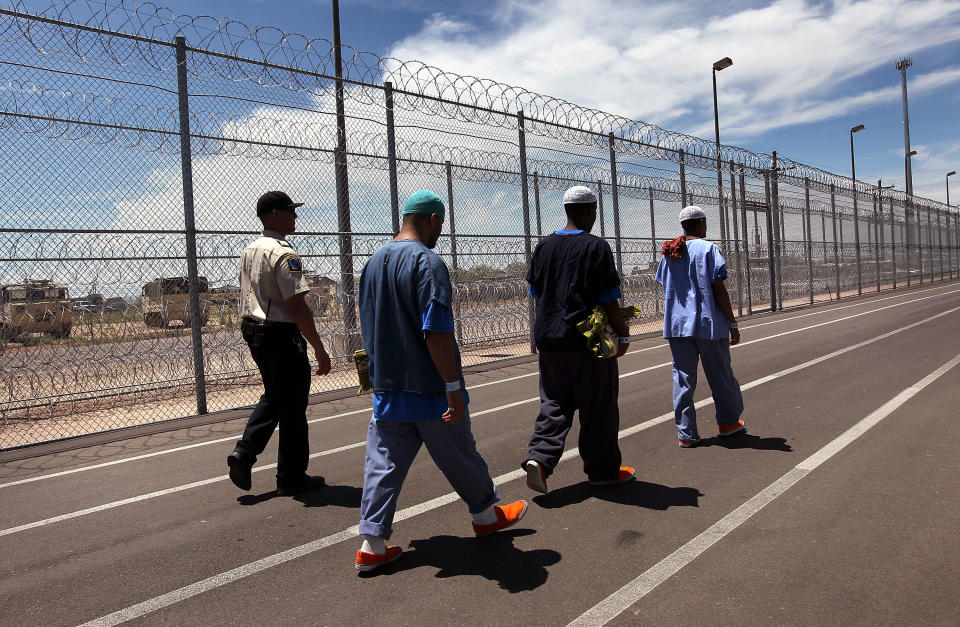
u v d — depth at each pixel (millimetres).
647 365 9492
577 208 4285
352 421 6816
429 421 3240
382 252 3273
